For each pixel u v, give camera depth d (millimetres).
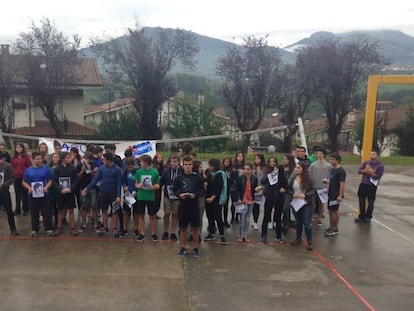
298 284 6320
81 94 36719
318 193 8977
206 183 8078
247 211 8359
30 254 7211
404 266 7266
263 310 5445
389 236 9070
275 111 38000
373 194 10078
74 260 6973
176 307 5449
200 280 6328
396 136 41688
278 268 6953
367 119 10578
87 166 8844
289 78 34344
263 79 34094
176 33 33750
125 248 7660
